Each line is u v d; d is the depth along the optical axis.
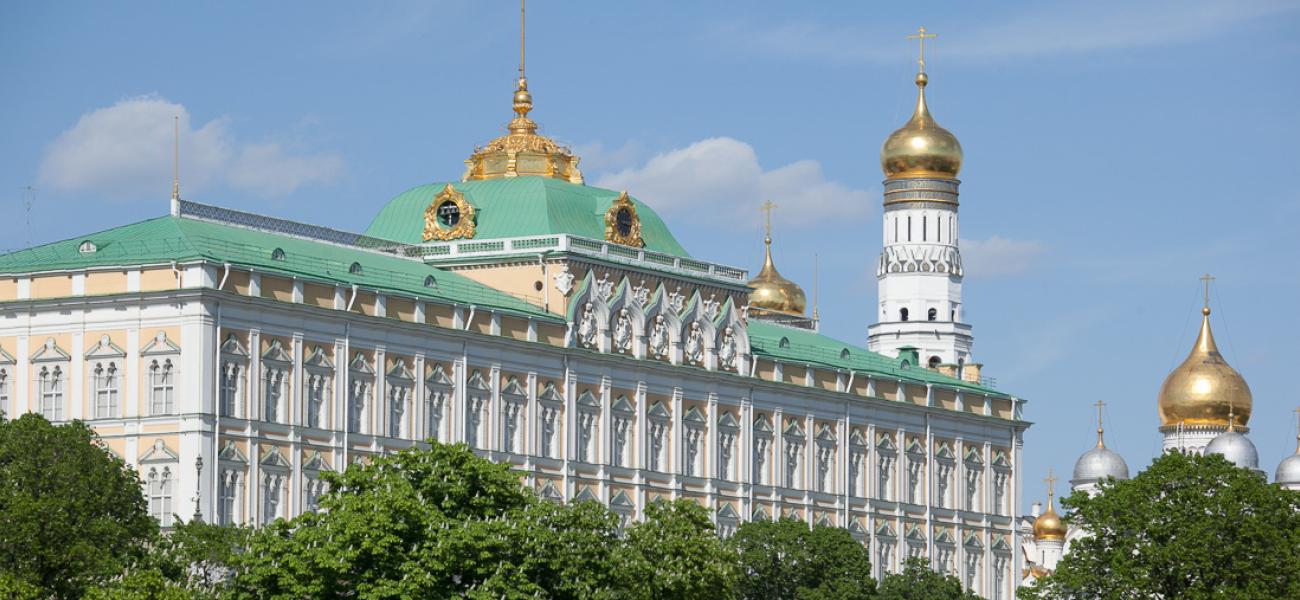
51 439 176.25
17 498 169.50
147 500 197.88
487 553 165.88
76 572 168.88
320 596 163.38
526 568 168.62
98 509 175.25
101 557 170.38
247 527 189.25
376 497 165.75
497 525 167.75
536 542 169.75
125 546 174.25
